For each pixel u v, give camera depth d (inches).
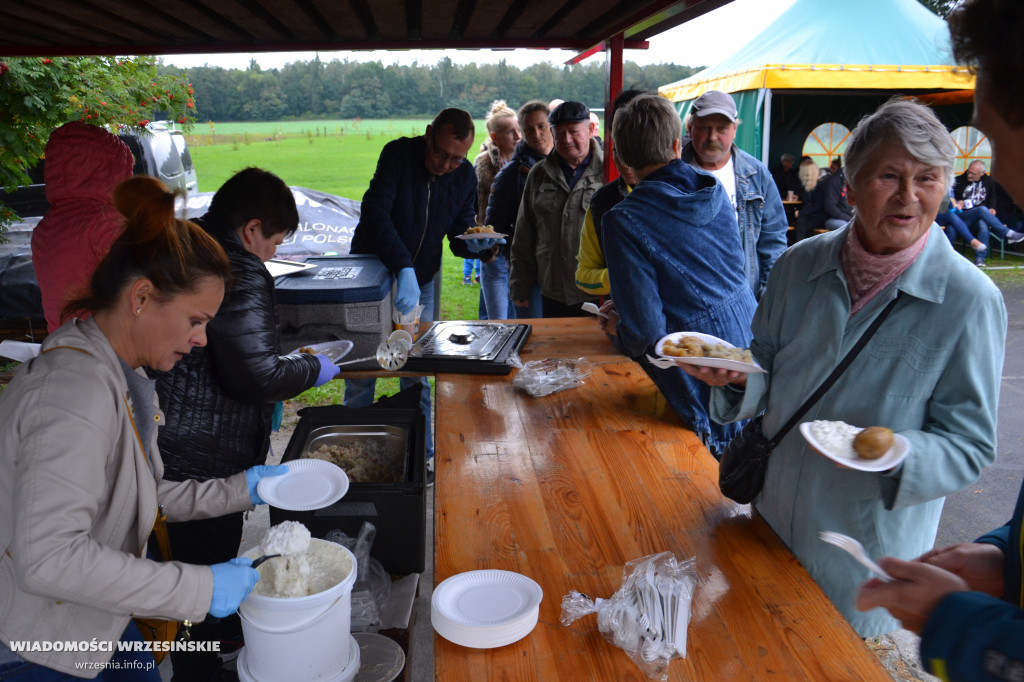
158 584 46.6
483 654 52.8
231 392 82.8
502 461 84.0
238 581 49.6
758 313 74.1
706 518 71.4
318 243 382.3
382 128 1903.3
